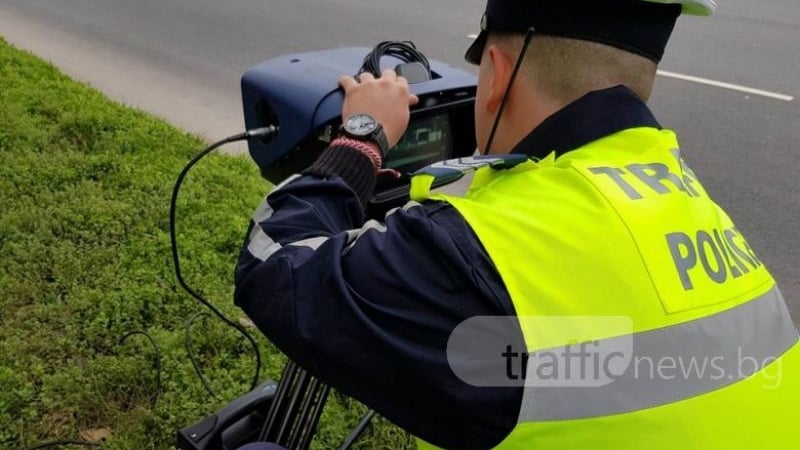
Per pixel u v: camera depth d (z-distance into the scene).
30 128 4.57
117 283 3.10
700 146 4.97
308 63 1.62
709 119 5.45
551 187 1.05
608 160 1.09
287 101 1.53
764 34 7.70
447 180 1.16
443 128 1.71
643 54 1.15
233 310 2.99
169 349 2.75
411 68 1.59
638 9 1.12
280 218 1.20
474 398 0.96
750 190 4.38
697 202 1.15
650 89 1.20
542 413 0.95
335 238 1.06
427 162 1.71
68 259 3.24
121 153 4.41
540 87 1.17
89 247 3.37
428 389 0.98
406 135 1.63
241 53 6.90
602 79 1.14
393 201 1.68
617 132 1.14
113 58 6.69
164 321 2.94
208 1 9.02
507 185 1.09
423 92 1.57
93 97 5.35
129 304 2.97
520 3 1.16
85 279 3.13
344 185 1.25
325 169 1.28
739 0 9.19
